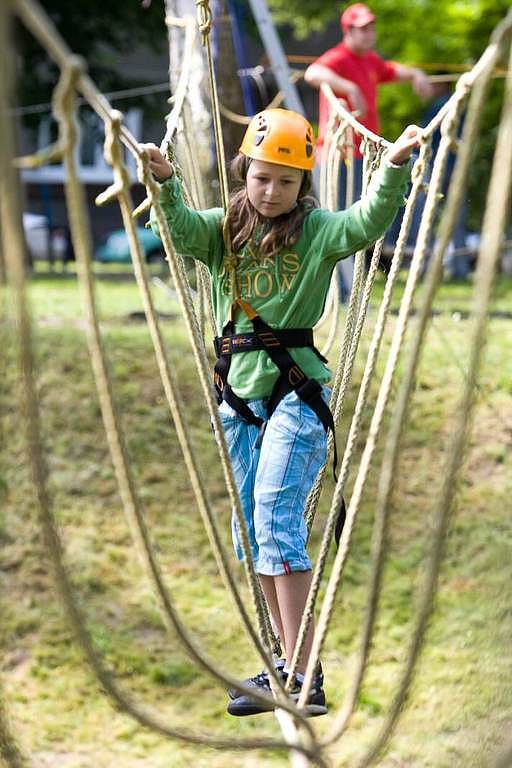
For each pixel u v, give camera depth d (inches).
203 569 410.0
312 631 203.2
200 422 457.7
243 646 381.1
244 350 202.4
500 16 783.7
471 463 446.6
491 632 376.5
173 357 483.8
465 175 121.9
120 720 353.4
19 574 398.6
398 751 338.3
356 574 410.0
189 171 297.6
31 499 415.2
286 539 199.3
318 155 486.3
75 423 446.0
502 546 412.5
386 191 193.3
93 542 410.0
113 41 1091.9
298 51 1403.8
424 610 135.3
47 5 1039.6
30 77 1026.7
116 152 142.2
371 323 490.0
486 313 118.9
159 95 1103.0
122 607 392.2
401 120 816.3
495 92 757.3
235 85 522.0
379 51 811.4
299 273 201.2
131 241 150.3
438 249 125.6
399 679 141.9
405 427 133.4
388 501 134.4
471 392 123.6
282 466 198.7
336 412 217.9
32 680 365.1
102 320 531.2
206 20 195.9
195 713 358.0
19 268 116.7
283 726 185.5
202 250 204.1
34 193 1424.7
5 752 150.2
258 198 197.5
